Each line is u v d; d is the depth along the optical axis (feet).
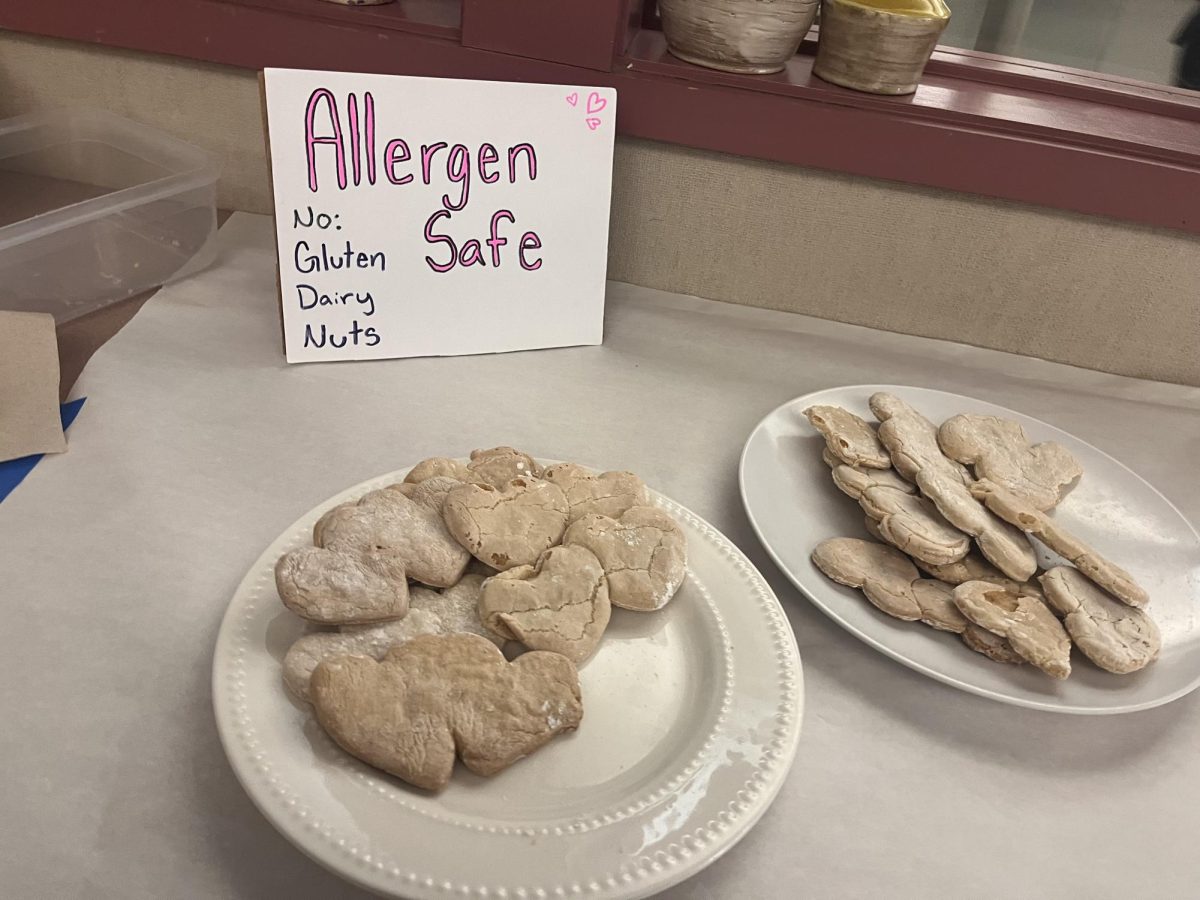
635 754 1.80
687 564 2.18
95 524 2.24
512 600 1.94
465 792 1.69
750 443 2.62
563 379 2.98
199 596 2.10
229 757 1.62
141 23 3.04
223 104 3.25
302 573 1.89
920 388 3.03
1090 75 3.29
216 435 2.56
